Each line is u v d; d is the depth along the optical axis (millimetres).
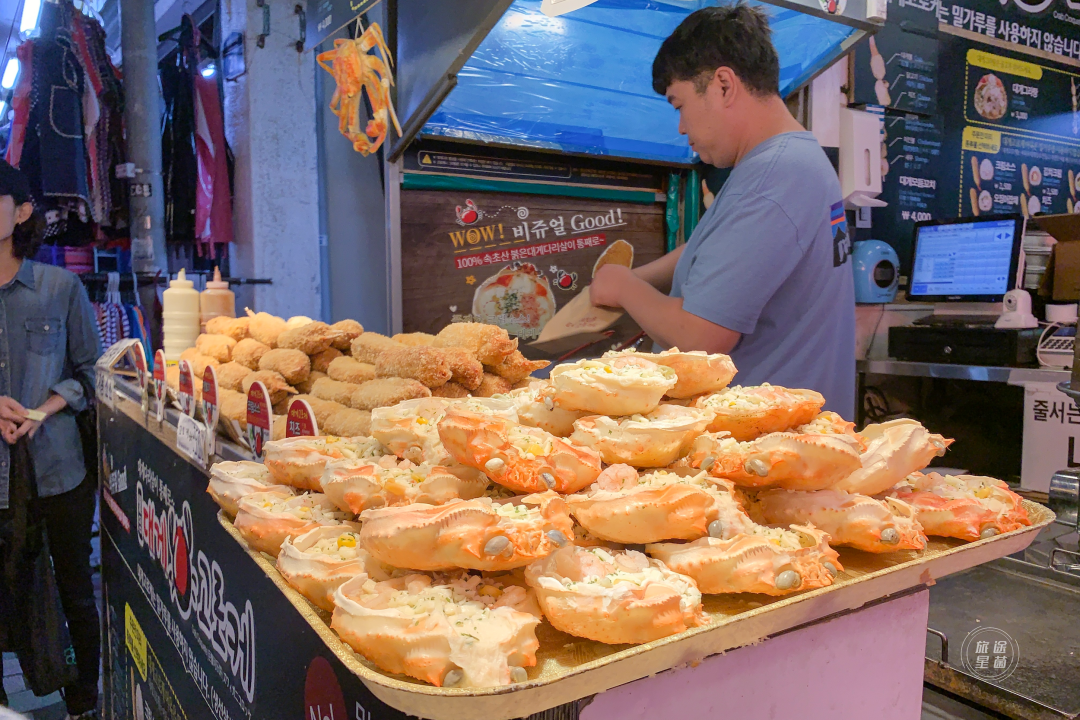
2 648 2338
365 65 2143
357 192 3314
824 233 1646
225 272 3680
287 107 3389
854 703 917
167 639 1609
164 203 3316
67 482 2373
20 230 2336
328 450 1007
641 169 2787
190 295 2047
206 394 1358
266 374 1429
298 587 795
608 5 2189
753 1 2053
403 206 2367
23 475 2277
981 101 3549
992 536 942
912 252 3100
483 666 597
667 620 650
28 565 2324
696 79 1671
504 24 2139
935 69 3320
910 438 978
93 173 3129
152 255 3203
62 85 3006
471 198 2471
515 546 663
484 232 2510
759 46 1632
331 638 683
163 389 1683
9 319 2328
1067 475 1550
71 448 2396
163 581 1631
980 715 1194
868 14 2105
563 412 939
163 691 1650
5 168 2273
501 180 2488
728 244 1576
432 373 1227
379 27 2094
